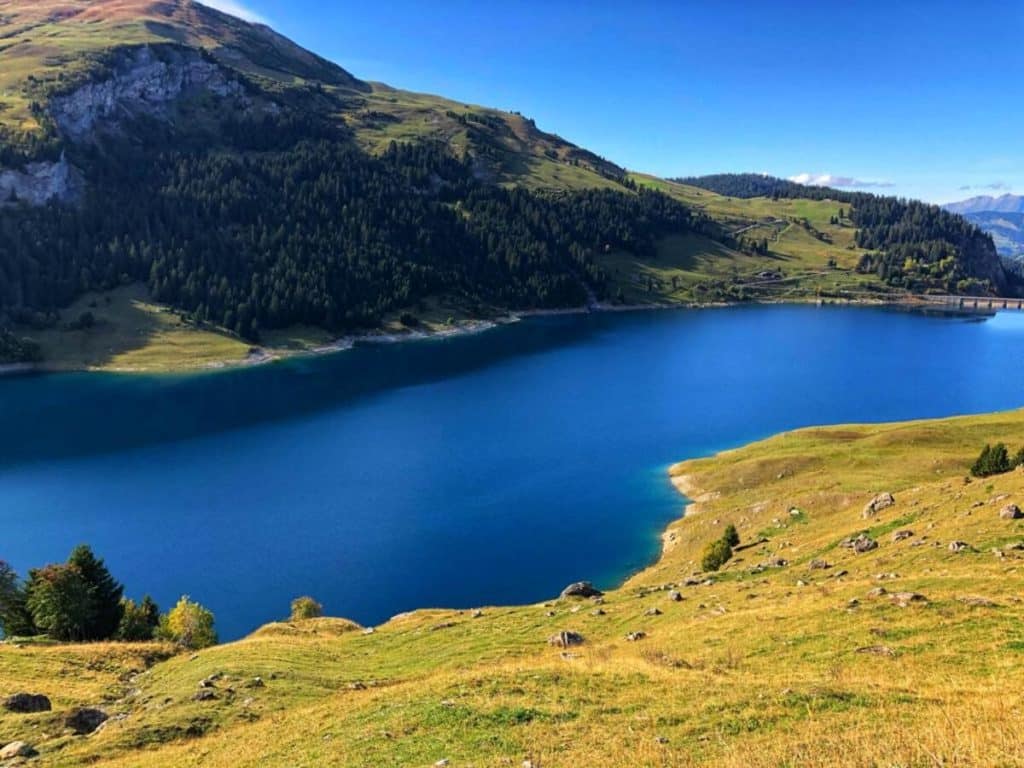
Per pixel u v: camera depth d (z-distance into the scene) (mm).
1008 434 92938
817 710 19688
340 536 91125
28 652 42250
